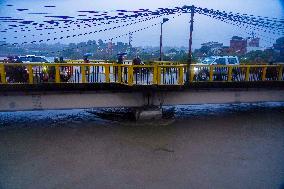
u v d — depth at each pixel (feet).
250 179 27.48
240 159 32.04
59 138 37.91
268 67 52.49
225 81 47.73
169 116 49.85
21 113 50.85
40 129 41.73
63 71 50.29
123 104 45.50
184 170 29.07
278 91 51.34
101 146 35.12
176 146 35.50
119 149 34.24
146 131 41.19
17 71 43.57
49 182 26.32
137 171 28.66
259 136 40.09
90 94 43.68
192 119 48.29
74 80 46.70
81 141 36.83
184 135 39.78
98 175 27.73
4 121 45.73
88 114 50.24
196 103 48.16
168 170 28.99
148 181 26.68
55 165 29.73
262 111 55.26
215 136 39.68
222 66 47.26
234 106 59.62
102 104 44.55
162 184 26.20
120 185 25.90
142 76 45.39
